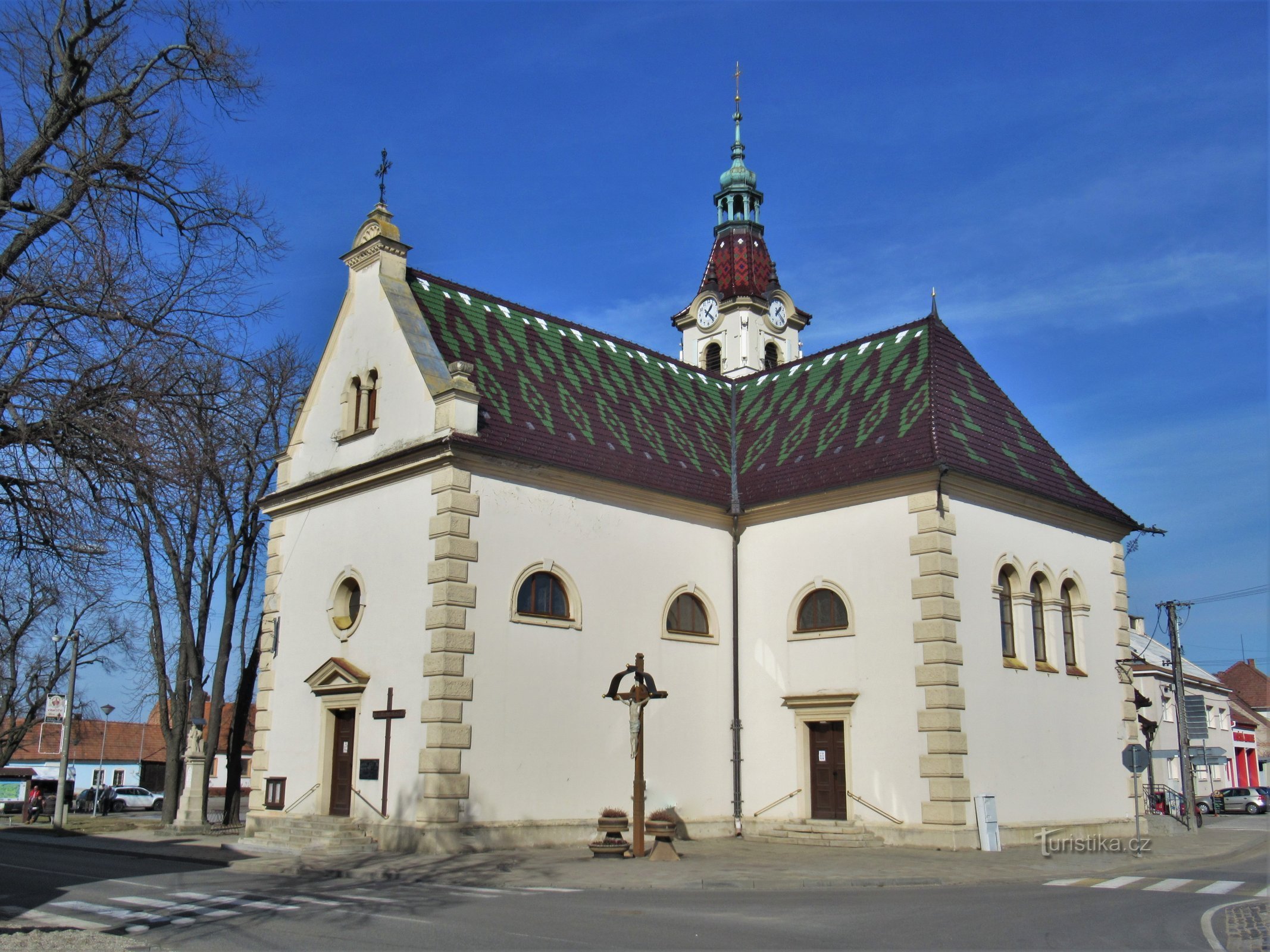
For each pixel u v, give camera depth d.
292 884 18.44
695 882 17.75
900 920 13.73
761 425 32.59
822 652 26.95
